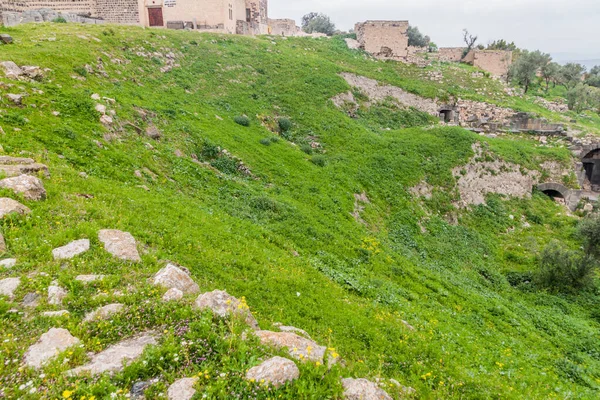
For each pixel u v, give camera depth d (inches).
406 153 1285.7
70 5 1774.1
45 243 328.8
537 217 1272.1
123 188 548.4
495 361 490.3
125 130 756.0
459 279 836.0
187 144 854.5
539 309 795.4
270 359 241.4
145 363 226.2
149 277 330.3
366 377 299.0
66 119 666.2
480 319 640.4
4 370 209.2
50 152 550.6
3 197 359.3
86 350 236.4
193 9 1787.6
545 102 2164.1
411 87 1904.5
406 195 1111.0
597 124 1998.0
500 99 2026.3
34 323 247.3
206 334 259.6
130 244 372.8
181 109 992.2
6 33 1013.8
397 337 446.6
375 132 1449.3
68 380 207.2
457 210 1184.8
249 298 425.4
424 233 1011.3
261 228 658.2
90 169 570.6
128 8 1771.7
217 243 519.8
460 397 349.1
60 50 945.5
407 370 385.1
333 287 543.2
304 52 1996.8
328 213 858.8
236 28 1968.5
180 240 467.8
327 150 1211.9
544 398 409.4
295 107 1368.1
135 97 930.1
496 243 1102.4
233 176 845.2
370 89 1806.1
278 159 1005.2
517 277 932.0
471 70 2329.0
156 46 1315.2
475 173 1328.7
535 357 549.0
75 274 304.5
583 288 887.7
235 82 1378.0
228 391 220.4
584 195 1416.1
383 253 783.1
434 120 1801.2
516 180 1400.1
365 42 2330.2
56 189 432.5
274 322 376.5
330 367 262.4
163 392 212.7
